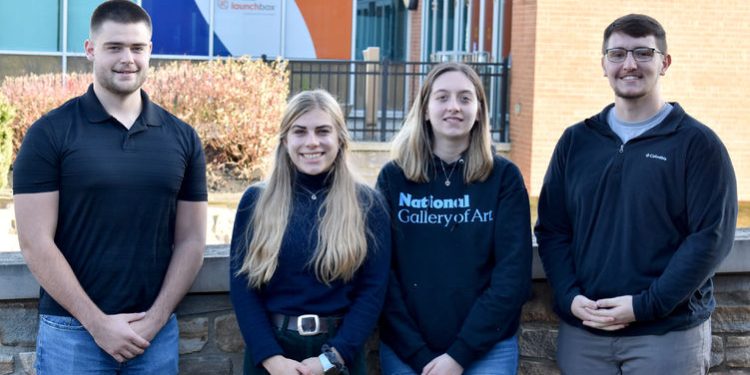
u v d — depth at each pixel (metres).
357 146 11.78
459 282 3.37
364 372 3.33
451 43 14.27
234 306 3.28
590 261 3.42
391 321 3.40
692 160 3.27
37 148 3.12
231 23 13.86
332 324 3.22
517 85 12.17
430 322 3.37
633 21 3.38
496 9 13.09
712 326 4.04
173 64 11.66
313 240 3.22
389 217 3.38
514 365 3.41
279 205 3.25
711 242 3.22
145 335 3.23
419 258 3.41
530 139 11.70
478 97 3.44
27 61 13.42
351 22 14.20
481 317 3.30
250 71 10.78
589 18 11.64
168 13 13.66
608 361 3.44
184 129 3.36
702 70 11.98
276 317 3.25
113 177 3.16
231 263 3.32
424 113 3.48
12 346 3.69
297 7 14.00
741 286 4.04
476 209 3.41
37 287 3.62
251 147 10.39
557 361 3.71
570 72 11.66
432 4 14.34
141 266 3.23
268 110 10.49
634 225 3.33
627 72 3.36
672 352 3.36
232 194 10.18
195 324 3.81
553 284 3.54
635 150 3.36
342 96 13.93
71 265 3.20
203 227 3.41
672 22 11.88
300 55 14.10
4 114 9.31
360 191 3.33
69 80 11.02
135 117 3.26
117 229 3.19
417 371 3.37
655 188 3.30
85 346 3.22
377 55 12.96
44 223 3.12
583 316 3.39
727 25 11.97
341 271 3.21
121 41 3.17
